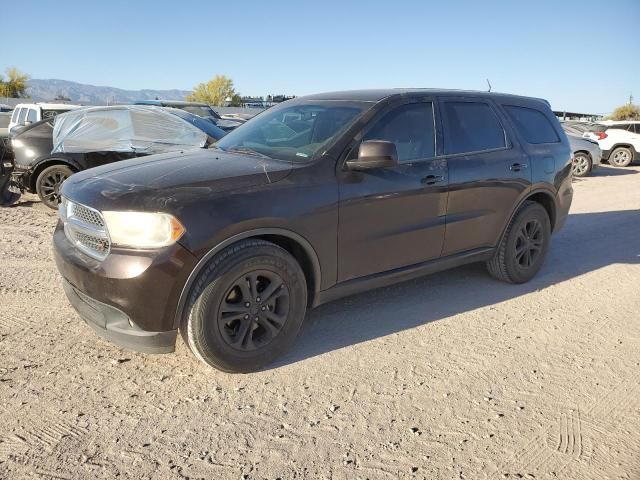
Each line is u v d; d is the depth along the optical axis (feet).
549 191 16.98
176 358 11.39
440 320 13.84
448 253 14.44
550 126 17.87
